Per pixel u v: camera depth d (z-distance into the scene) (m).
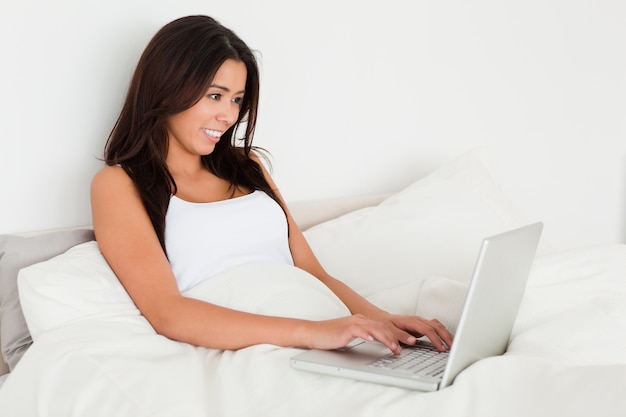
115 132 1.75
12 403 1.34
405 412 1.11
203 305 1.47
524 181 3.17
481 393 1.11
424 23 2.69
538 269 1.54
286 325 1.41
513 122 3.08
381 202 2.39
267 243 1.79
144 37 1.91
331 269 2.01
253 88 1.85
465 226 2.15
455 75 2.83
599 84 3.39
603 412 1.00
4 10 1.66
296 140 2.34
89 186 1.84
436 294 1.64
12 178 1.71
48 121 1.75
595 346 1.35
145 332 1.45
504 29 2.98
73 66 1.78
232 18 2.11
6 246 1.57
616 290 1.50
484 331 1.24
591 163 3.42
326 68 2.39
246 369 1.32
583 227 3.44
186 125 1.74
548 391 1.07
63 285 1.44
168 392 1.25
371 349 1.40
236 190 1.87
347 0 2.42
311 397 1.21
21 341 1.53
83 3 1.79
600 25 3.36
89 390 1.27
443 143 2.82
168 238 1.65
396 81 2.62
